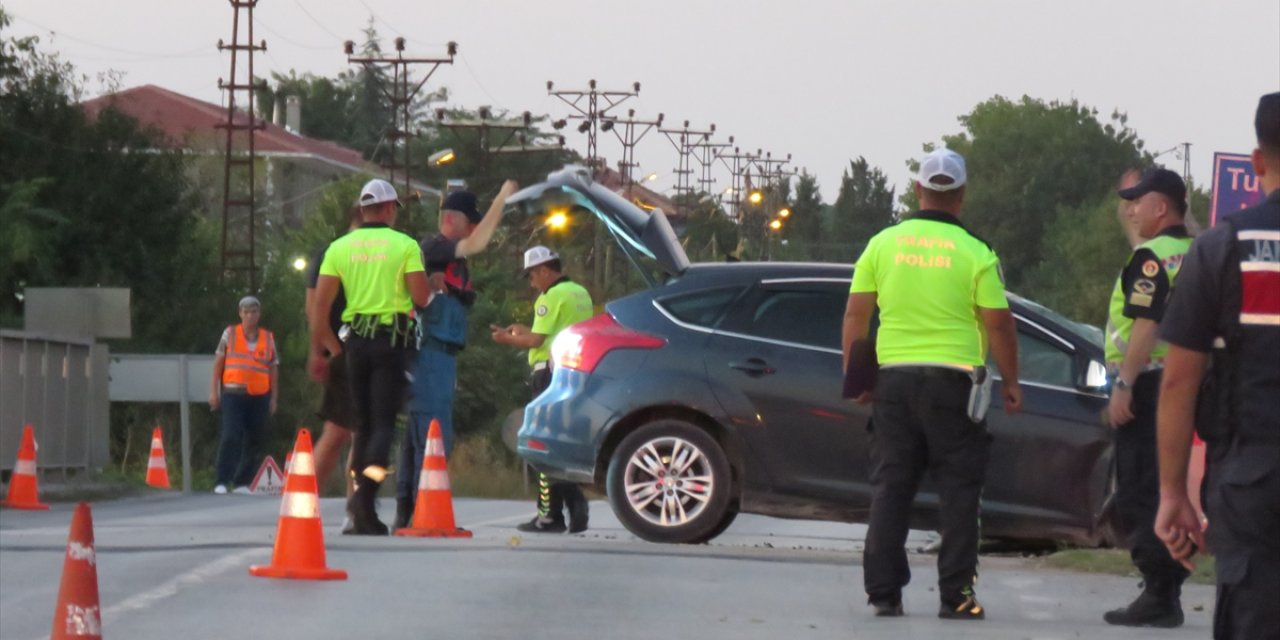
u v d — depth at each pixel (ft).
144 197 344.28
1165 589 74.08
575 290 129.70
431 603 75.15
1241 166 120.37
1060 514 100.27
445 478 112.27
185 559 88.63
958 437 72.84
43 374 187.73
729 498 105.19
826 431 103.45
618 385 107.04
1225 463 41.78
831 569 92.07
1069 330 101.91
